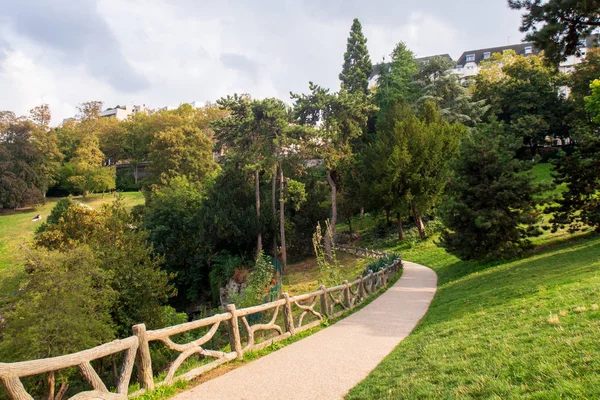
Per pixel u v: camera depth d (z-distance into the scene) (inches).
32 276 608.7
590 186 783.1
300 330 396.2
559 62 629.9
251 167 1290.6
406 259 1251.8
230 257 1390.3
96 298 640.4
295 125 1350.9
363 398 208.5
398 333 377.1
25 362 168.4
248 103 1409.9
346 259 1412.4
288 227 1595.7
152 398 219.0
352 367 273.1
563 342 205.3
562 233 892.6
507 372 188.5
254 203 1556.3
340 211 1800.0
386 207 1594.5
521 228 764.6
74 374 537.6
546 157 2164.1
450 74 1924.2
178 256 1513.3
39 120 2780.5
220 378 259.0
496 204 771.4
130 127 3420.3
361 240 1743.4
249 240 1425.9
